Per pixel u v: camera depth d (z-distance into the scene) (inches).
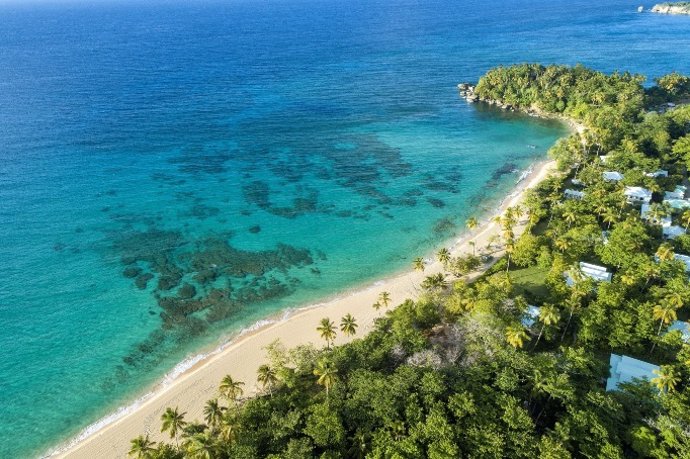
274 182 5354.3
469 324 2662.4
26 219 4495.6
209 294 3540.8
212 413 2170.3
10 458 2405.3
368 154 6122.1
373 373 2365.9
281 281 3681.1
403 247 4062.5
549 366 2313.0
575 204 4028.1
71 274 3750.0
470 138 6604.3
